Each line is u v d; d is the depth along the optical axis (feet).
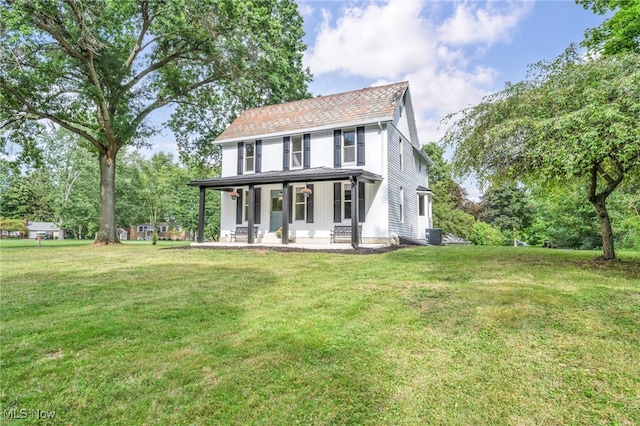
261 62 57.36
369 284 20.31
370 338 12.48
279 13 69.87
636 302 15.44
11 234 155.33
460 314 14.57
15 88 45.55
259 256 35.01
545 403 8.68
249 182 45.39
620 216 58.49
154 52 58.95
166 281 22.71
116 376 10.22
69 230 149.38
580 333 12.49
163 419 8.39
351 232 41.65
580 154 18.90
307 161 49.78
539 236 88.94
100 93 47.62
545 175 24.29
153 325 14.08
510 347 11.58
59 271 27.37
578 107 21.75
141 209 125.80
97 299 18.29
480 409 8.49
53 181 119.03
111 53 49.44
